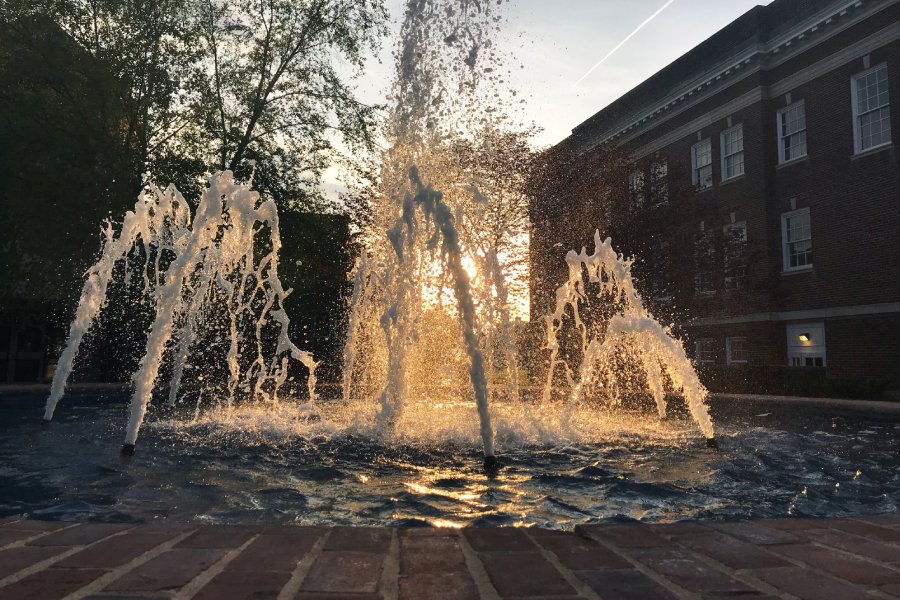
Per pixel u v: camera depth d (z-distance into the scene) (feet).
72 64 51.42
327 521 9.39
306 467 14.60
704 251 56.13
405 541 7.00
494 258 23.89
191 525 7.67
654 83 76.89
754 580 5.74
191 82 59.98
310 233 67.67
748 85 63.46
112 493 11.24
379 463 15.34
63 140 50.44
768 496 11.64
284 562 6.11
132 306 53.47
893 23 50.42
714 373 51.67
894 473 14.29
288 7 65.72
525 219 67.10
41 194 50.57
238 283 50.08
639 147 79.41
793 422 27.58
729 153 66.54
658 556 6.49
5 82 50.47
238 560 6.14
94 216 52.11
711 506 10.76
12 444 18.10
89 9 56.13
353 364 35.04
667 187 60.64
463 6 27.50
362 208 66.49
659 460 16.08
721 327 63.87
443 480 13.10
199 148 61.93
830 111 55.52
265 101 67.26
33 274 53.31
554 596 5.28
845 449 18.45
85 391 40.45
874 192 51.24
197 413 28.43
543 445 19.01
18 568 5.78
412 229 20.68
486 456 14.87
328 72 68.03
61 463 14.71
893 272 49.34
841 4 53.78
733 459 16.25
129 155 54.95
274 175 65.31
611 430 22.95
